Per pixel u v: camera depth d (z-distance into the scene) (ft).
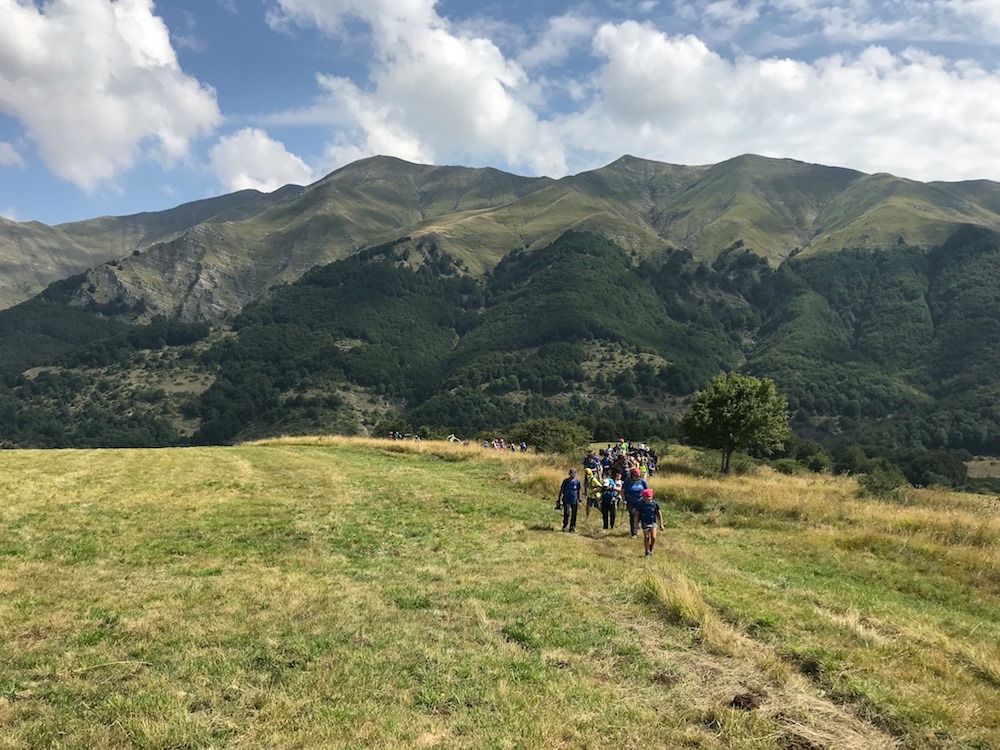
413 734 18.06
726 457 127.44
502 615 29.50
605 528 55.83
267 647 24.36
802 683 22.70
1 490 57.11
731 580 38.01
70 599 29.73
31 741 17.07
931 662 25.76
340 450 123.65
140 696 19.85
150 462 84.02
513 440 195.62
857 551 51.11
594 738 18.34
